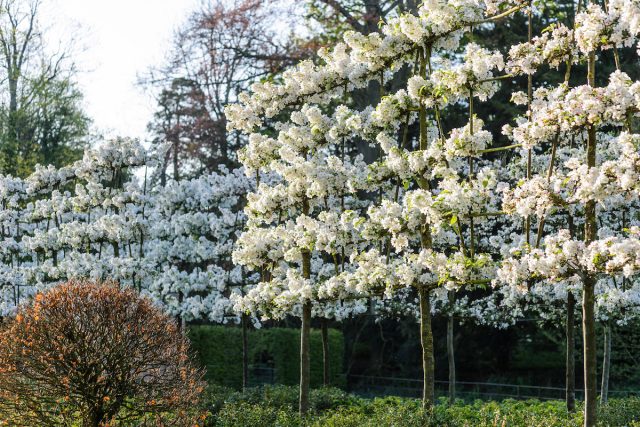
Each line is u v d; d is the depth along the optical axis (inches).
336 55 453.4
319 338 889.5
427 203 361.4
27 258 893.8
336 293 444.8
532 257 316.5
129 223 698.8
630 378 840.3
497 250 615.8
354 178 442.0
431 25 389.7
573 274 314.2
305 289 446.3
